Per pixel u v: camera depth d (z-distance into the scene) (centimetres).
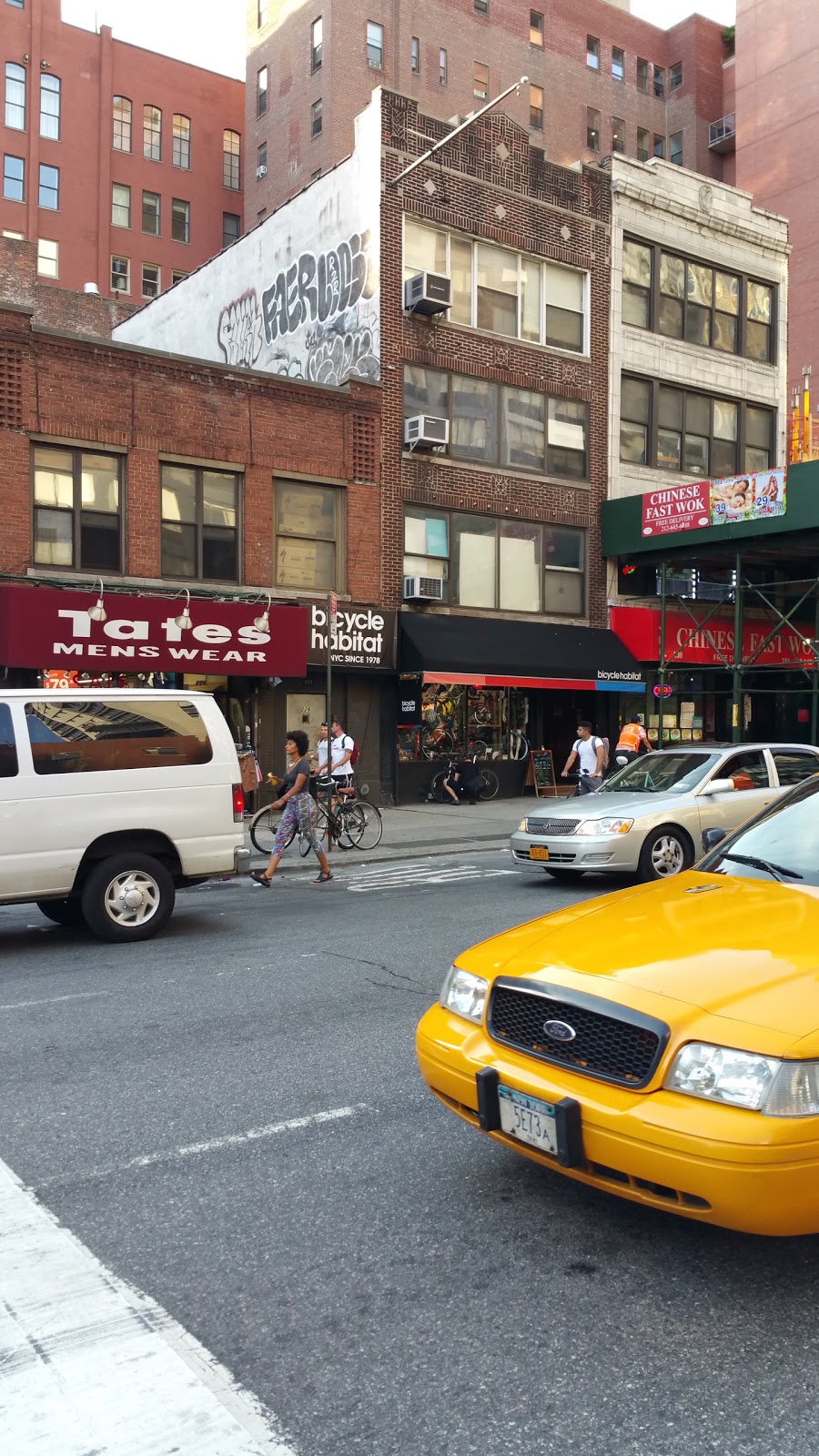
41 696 825
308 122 4062
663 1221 357
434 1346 285
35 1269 327
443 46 4253
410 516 2067
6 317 1579
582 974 334
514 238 2214
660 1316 298
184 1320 298
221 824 898
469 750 2181
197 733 894
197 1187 386
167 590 1730
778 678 2767
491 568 2191
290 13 4172
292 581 1900
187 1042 562
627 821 1021
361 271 2048
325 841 1442
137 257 4566
